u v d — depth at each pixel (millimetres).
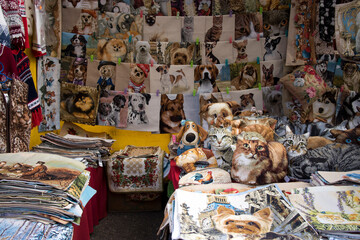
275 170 2215
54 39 3439
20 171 1542
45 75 3359
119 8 3703
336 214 1663
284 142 2426
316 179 2051
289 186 2080
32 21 2988
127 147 3957
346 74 3359
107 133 3877
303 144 2365
